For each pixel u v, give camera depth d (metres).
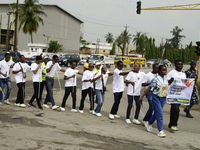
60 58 32.47
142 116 8.23
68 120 6.73
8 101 8.30
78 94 11.77
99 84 7.53
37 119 6.49
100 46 88.00
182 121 7.73
